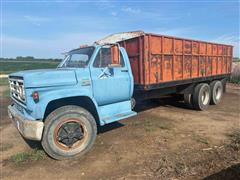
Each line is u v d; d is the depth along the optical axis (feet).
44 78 13.79
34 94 13.29
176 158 14.03
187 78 24.84
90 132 15.28
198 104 26.43
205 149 15.37
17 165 13.98
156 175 12.12
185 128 20.13
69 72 14.80
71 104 15.84
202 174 12.05
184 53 23.91
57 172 13.00
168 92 25.34
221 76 31.78
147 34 19.02
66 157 14.46
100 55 16.61
